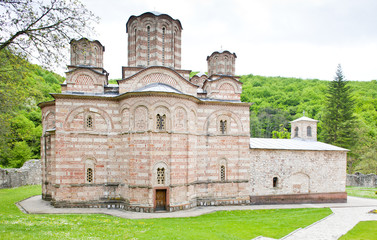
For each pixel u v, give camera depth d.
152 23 30.61
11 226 16.42
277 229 21.70
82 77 29.41
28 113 64.12
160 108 27.81
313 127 42.66
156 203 27.50
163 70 29.97
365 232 21.09
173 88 29.86
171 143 27.70
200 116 31.55
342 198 36.06
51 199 31.03
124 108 28.75
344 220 25.06
